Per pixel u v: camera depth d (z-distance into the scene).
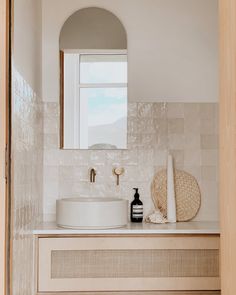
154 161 3.58
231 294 1.20
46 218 3.55
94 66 3.65
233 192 1.19
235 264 1.18
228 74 1.23
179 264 3.02
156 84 3.62
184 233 3.01
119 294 2.98
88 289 2.98
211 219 3.56
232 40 1.20
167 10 3.63
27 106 2.80
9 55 2.22
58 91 3.61
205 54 3.62
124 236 3.00
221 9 1.30
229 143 1.22
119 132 3.61
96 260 3.00
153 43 3.63
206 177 3.58
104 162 3.59
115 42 3.64
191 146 3.59
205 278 3.01
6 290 2.15
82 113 3.62
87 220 3.00
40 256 2.98
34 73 3.14
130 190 3.57
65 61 3.63
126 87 3.63
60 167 3.58
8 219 2.19
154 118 3.61
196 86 3.62
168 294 2.99
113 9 3.64
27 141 2.79
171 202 3.45
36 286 2.97
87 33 3.65
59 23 3.63
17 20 2.47
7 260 2.16
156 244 3.01
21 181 2.55
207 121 3.60
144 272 3.00
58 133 3.60
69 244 2.99
